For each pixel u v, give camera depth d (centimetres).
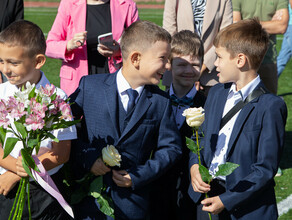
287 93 781
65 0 390
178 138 266
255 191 239
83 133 264
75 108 260
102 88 257
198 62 302
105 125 254
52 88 222
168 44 251
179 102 299
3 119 216
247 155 246
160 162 256
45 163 246
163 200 297
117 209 256
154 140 264
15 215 237
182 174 294
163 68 252
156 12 2269
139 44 246
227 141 257
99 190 251
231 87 264
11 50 237
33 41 242
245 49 249
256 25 254
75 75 385
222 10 438
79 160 256
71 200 259
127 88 254
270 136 240
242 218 250
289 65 979
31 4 2386
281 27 488
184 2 439
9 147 218
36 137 225
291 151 529
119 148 253
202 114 243
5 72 243
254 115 247
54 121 225
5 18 440
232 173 250
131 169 253
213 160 263
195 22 443
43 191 256
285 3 493
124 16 390
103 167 250
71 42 371
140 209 260
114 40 363
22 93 218
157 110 259
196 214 285
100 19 384
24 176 233
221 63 258
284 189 436
